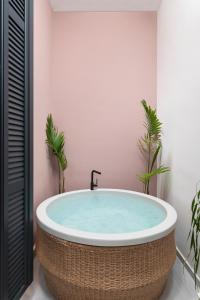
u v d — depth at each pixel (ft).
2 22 3.65
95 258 3.95
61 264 4.17
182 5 6.09
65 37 8.63
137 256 4.00
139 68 8.69
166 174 7.54
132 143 8.77
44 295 4.76
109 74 8.68
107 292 3.94
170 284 5.18
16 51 4.29
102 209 7.56
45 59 7.68
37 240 5.12
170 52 7.10
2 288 3.77
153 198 6.87
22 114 4.64
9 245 4.08
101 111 8.73
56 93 8.71
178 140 6.43
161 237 4.28
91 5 8.39
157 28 8.61
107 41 8.64
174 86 6.75
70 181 8.82
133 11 8.62
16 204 4.39
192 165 5.52
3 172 3.76
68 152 8.77
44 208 5.70
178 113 6.43
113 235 4.05
